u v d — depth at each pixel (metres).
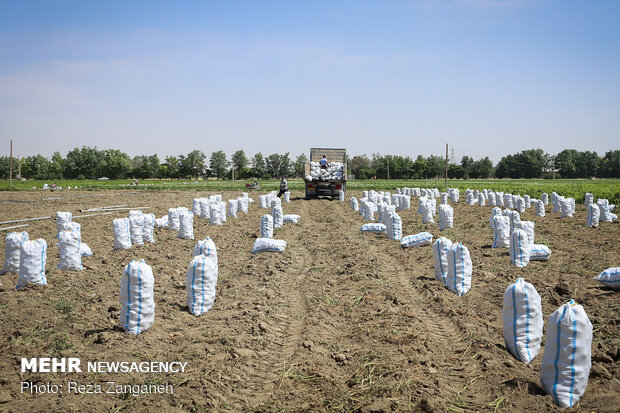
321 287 10.88
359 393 5.97
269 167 130.12
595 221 19.44
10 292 9.21
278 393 6.03
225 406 5.71
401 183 79.56
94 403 5.57
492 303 9.37
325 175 36.06
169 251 14.46
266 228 16.67
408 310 9.08
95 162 132.12
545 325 8.08
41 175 128.88
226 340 7.50
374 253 14.52
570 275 11.36
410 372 6.43
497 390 5.93
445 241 11.08
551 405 5.49
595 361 6.61
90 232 18.27
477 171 132.75
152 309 7.71
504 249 14.45
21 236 10.73
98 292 9.89
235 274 11.91
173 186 62.56
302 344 7.49
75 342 7.26
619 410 5.29
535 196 36.56
